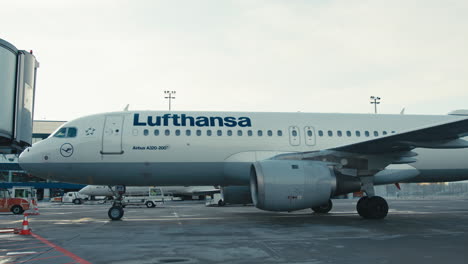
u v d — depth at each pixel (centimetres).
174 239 966
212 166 1432
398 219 1489
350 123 1586
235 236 1014
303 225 1285
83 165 1391
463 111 1770
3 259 718
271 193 1202
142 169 1406
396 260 699
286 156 1359
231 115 1527
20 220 1656
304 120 1559
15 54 1207
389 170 1540
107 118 1452
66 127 1441
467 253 767
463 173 1638
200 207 2972
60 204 4291
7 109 1160
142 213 2086
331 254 755
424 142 1239
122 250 807
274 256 738
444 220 1441
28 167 1400
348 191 1348
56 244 892
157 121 1452
